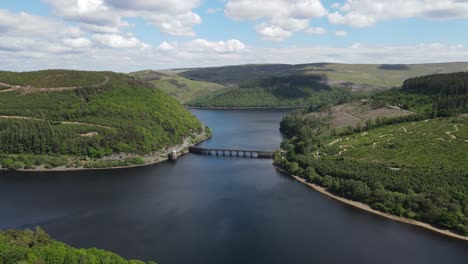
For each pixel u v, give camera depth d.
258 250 150.00
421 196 181.88
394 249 150.25
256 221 178.38
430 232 165.00
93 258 115.56
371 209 191.00
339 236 161.88
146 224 174.88
